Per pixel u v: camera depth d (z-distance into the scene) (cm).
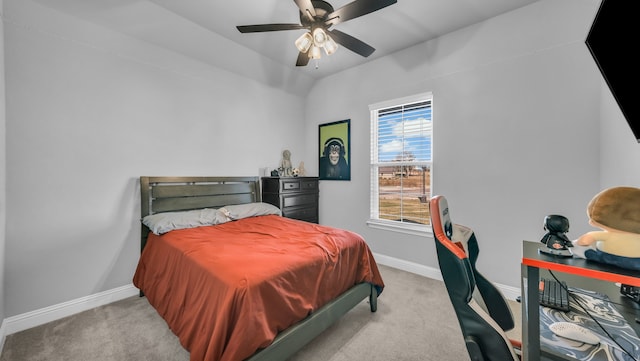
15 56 191
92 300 226
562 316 95
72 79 218
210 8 231
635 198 70
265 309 133
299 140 421
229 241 197
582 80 201
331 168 388
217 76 318
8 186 189
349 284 196
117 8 219
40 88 203
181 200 283
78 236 221
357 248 210
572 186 208
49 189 207
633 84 96
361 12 173
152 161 266
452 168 270
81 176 223
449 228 114
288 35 278
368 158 345
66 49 215
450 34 268
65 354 165
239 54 312
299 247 183
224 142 327
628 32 90
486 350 87
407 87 303
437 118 279
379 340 179
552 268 74
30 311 197
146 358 161
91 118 228
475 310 88
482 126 250
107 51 237
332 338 181
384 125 334
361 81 350
